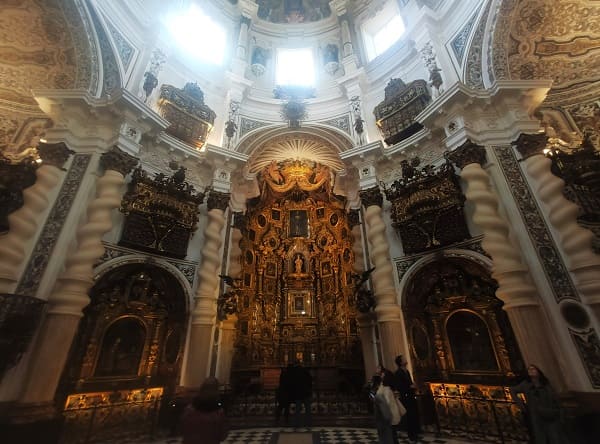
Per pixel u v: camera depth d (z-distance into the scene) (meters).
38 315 5.23
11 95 8.32
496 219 6.11
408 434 5.48
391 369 6.89
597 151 7.05
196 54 11.22
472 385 6.20
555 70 8.05
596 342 4.77
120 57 8.41
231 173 9.95
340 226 13.66
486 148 6.91
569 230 5.43
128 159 7.13
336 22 13.91
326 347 11.84
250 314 12.22
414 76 10.03
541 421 3.91
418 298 7.76
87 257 5.92
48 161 6.46
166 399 6.92
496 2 7.62
